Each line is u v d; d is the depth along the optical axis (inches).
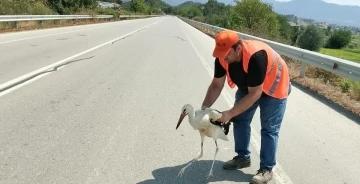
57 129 195.2
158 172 155.8
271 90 141.9
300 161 179.0
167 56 533.6
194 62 494.9
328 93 352.8
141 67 413.1
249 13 1804.9
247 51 132.0
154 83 331.3
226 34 129.0
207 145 190.4
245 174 161.6
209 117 138.9
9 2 842.2
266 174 151.8
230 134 209.3
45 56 430.6
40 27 867.4
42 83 294.7
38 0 1111.0
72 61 412.8
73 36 717.3
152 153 174.6
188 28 1691.7
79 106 240.2
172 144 187.6
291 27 2559.1
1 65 355.9
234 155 180.9
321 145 203.6
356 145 208.1
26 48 487.8
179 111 247.6
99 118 219.0
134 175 151.3
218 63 148.8
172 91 305.1
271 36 982.4
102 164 158.6
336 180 161.5
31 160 156.9
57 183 139.7
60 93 268.5
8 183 137.1
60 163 156.3
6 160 155.1
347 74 321.1
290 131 224.7
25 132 187.3
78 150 170.9
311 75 450.9
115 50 549.6
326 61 359.3
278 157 181.8
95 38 707.4
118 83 318.7
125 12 2338.8
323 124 245.3
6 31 701.3
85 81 315.6
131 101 262.7
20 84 284.4
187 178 153.0
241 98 152.4
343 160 184.7
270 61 137.3
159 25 1625.2
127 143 183.9
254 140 202.1
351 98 336.2
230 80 153.3
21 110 222.1
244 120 157.6
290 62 536.1
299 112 273.1
